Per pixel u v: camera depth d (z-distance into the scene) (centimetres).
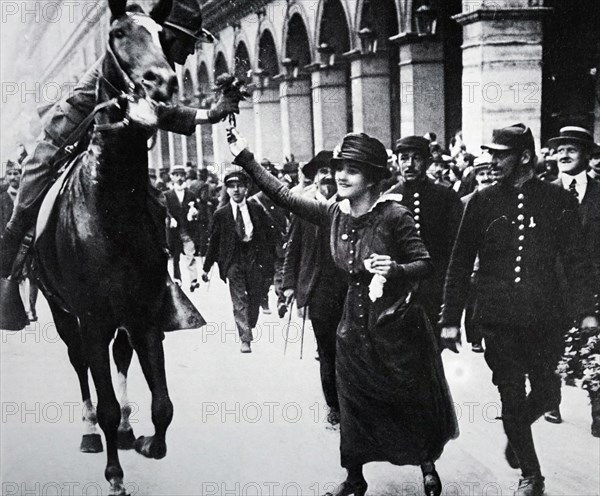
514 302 873
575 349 881
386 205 816
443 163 920
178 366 917
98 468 895
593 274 884
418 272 809
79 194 749
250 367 918
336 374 848
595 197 911
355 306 828
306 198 838
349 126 964
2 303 917
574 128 916
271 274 916
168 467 886
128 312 763
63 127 814
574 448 892
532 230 870
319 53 945
